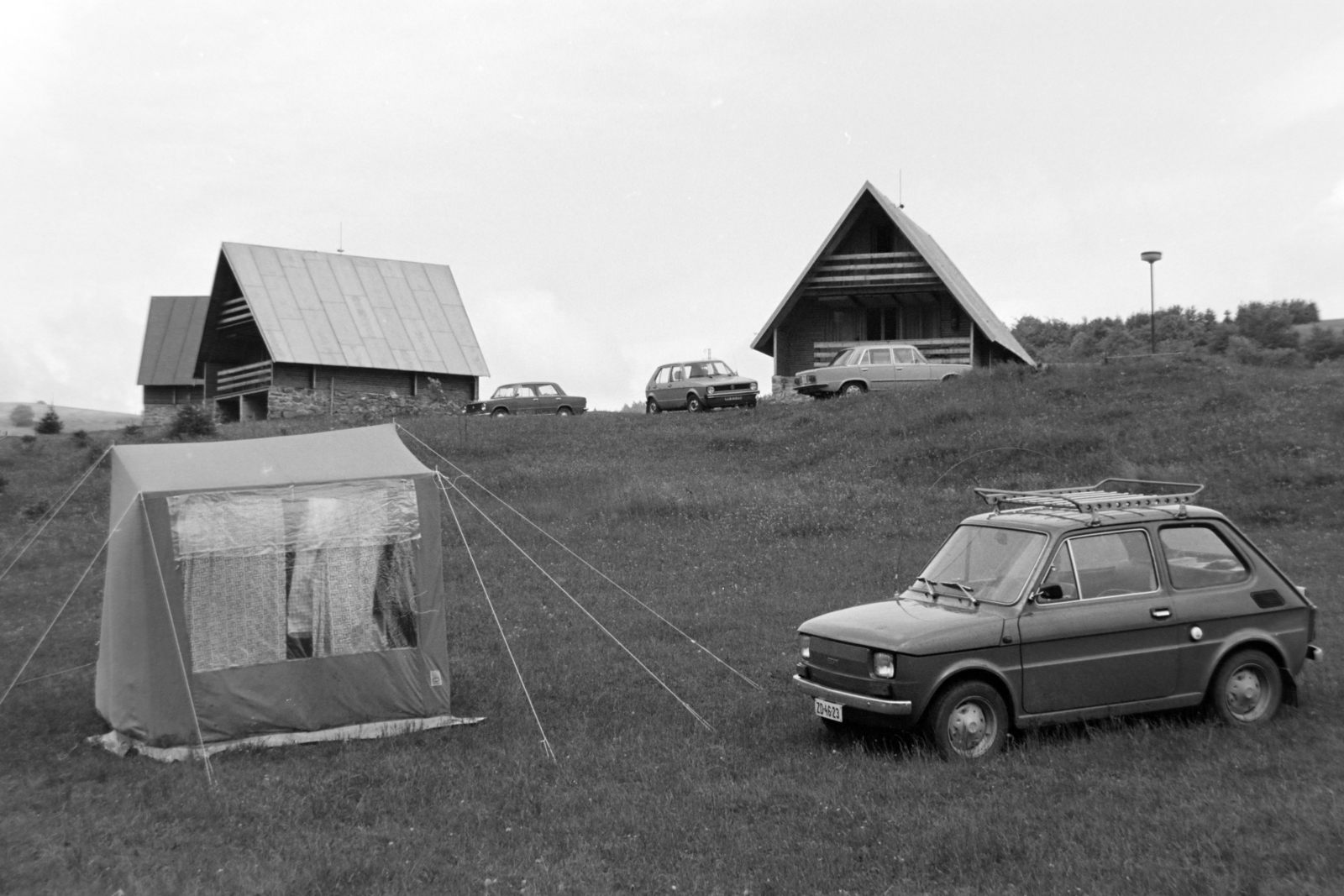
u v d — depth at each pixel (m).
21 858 6.28
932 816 6.51
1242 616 8.41
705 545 17.69
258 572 9.04
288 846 6.41
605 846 6.31
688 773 7.71
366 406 41.75
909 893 5.51
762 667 10.92
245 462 9.99
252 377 42.62
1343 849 5.69
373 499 9.42
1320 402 24.86
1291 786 6.77
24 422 112.12
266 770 8.07
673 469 24.84
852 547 17.25
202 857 6.24
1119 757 7.45
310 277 43.81
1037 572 8.03
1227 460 21.56
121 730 8.91
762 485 22.53
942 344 36.56
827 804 6.82
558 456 26.66
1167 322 83.69
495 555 17.25
